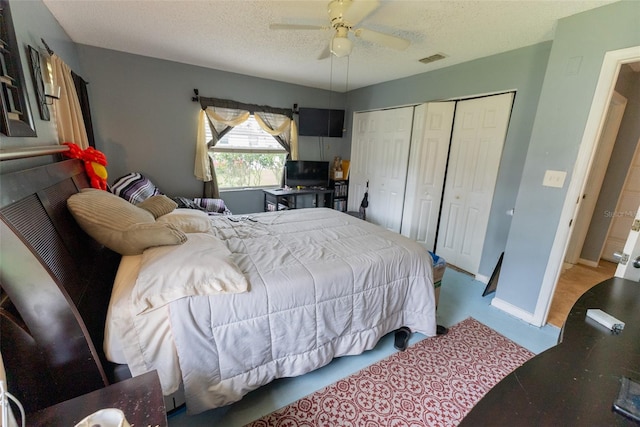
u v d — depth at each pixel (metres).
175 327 1.16
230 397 1.32
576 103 1.90
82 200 1.29
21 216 0.90
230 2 1.90
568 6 1.77
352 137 4.64
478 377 1.68
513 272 2.35
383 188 4.15
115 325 1.09
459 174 3.24
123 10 2.02
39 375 0.86
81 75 2.85
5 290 0.76
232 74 3.70
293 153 4.45
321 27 1.83
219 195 4.04
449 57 2.84
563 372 0.72
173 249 1.31
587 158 1.89
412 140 3.64
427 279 1.90
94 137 3.04
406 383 1.62
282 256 1.67
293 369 1.48
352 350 1.67
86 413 0.71
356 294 1.61
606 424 0.58
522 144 2.61
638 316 0.95
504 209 2.82
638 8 1.61
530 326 2.23
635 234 1.25
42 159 1.43
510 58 2.59
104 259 1.50
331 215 2.68
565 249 2.07
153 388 0.80
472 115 3.03
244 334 1.30
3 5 1.18
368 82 4.02
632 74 2.99
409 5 1.84
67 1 1.87
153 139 3.39
